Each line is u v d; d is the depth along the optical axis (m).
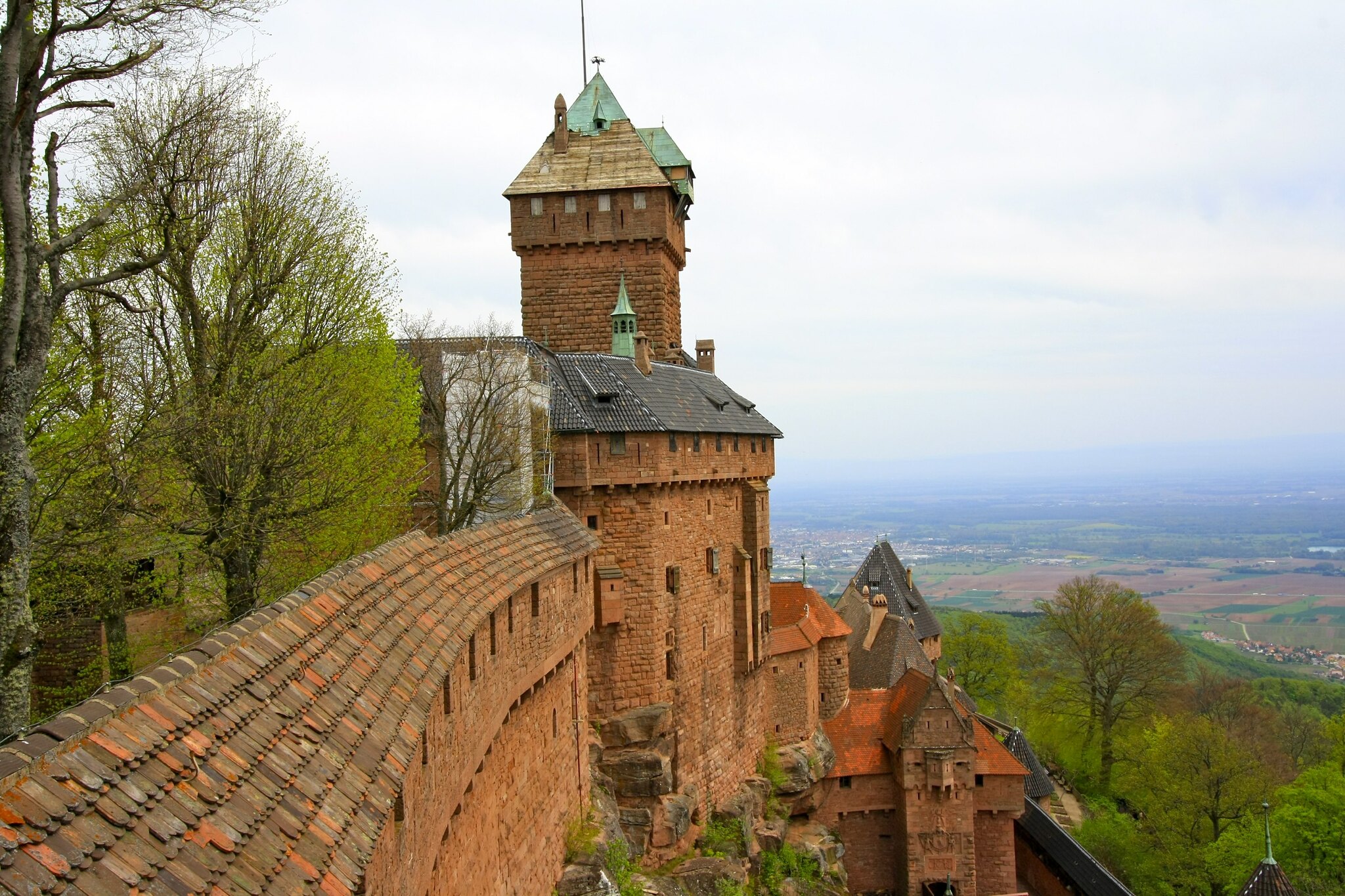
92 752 8.76
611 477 48.38
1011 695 112.06
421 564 22.70
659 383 54.91
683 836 49.47
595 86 67.25
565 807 36.34
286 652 13.52
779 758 64.38
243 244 31.98
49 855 7.45
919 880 66.25
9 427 18.94
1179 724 87.25
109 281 21.88
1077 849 66.62
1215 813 78.12
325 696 13.51
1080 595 108.81
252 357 31.28
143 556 28.14
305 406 31.23
